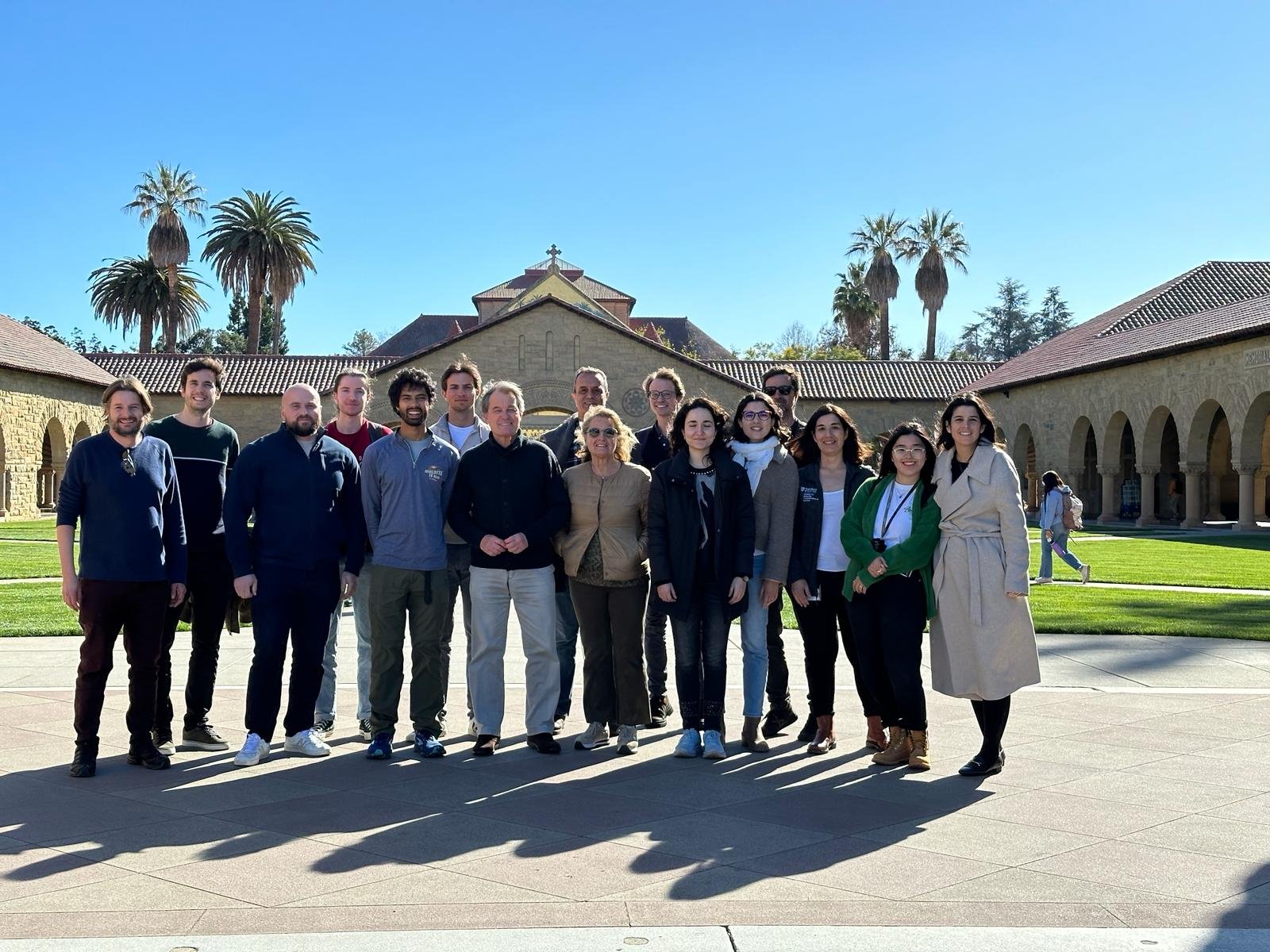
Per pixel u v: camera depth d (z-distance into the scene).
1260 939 3.74
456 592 7.43
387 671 6.64
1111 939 3.74
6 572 18.55
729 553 6.69
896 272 71.62
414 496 6.71
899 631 6.36
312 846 4.79
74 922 3.87
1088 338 43.31
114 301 69.12
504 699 7.40
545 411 45.69
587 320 45.41
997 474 6.28
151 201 68.25
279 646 6.59
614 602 6.81
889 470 6.69
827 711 6.82
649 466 7.84
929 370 51.53
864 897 4.13
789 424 7.68
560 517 6.77
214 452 6.99
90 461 6.24
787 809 5.41
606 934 3.76
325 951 3.61
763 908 4.01
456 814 5.32
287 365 48.16
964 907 4.04
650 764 6.46
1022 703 8.09
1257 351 30.30
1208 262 44.19
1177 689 8.59
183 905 4.04
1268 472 42.38
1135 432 37.22
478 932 3.77
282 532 6.59
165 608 6.51
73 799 5.59
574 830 5.04
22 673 9.17
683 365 45.50
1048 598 15.19
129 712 6.32
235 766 6.38
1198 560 21.95
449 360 45.28
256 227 62.38
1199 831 5.02
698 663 6.74
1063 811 5.36
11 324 43.00
